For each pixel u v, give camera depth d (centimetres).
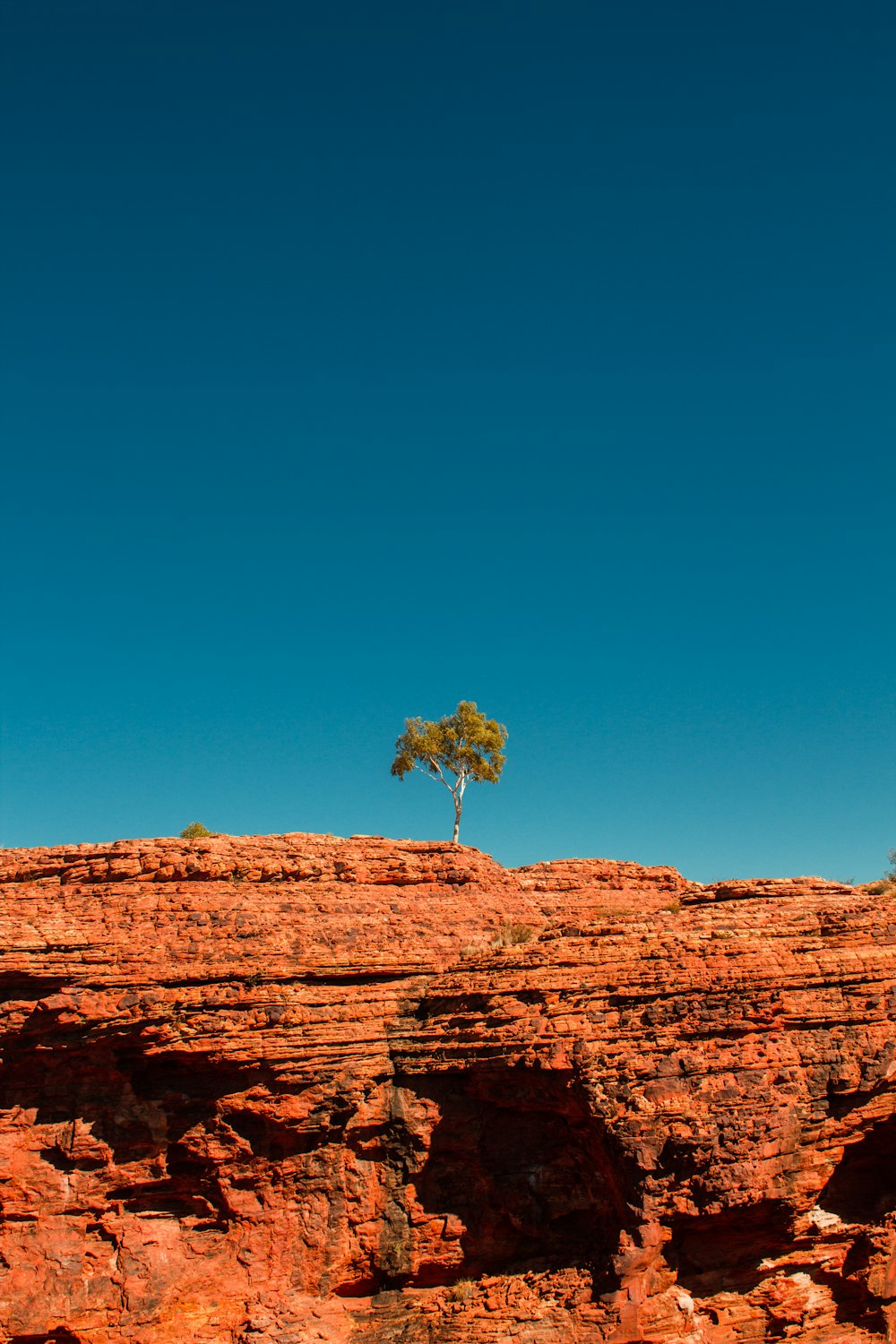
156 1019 2436
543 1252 2491
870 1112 2506
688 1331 2312
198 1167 2475
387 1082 2584
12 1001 2414
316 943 2689
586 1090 2383
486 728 4734
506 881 3219
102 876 2741
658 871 3444
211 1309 2338
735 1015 2495
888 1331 2442
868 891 3025
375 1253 2462
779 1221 2417
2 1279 2289
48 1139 2416
